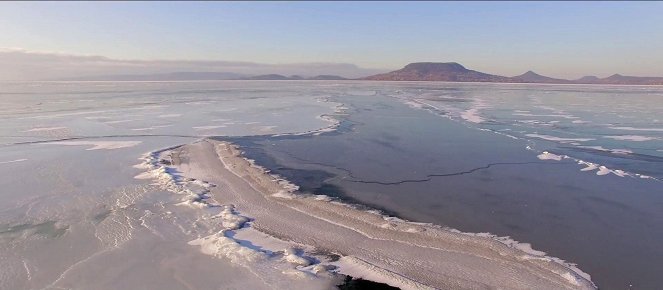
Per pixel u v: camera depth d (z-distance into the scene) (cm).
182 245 804
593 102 3900
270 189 1119
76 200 1039
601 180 1232
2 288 666
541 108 3278
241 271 708
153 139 1812
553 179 1245
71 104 3366
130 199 1045
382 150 1636
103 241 823
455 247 787
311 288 656
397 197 1079
